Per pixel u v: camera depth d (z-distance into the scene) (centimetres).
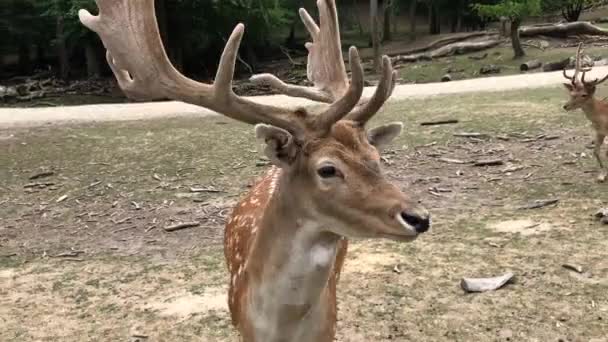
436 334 390
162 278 498
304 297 257
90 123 1170
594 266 464
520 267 471
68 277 512
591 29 2286
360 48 2933
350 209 239
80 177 805
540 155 760
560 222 553
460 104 1130
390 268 484
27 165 873
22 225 648
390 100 1262
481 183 681
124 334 414
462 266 480
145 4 280
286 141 247
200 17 2556
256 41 2750
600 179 650
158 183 762
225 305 445
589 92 691
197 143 939
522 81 1399
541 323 394
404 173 737
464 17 3231
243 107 264
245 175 772
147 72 281
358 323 406
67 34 2372
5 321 440
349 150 245
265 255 261
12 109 1398
